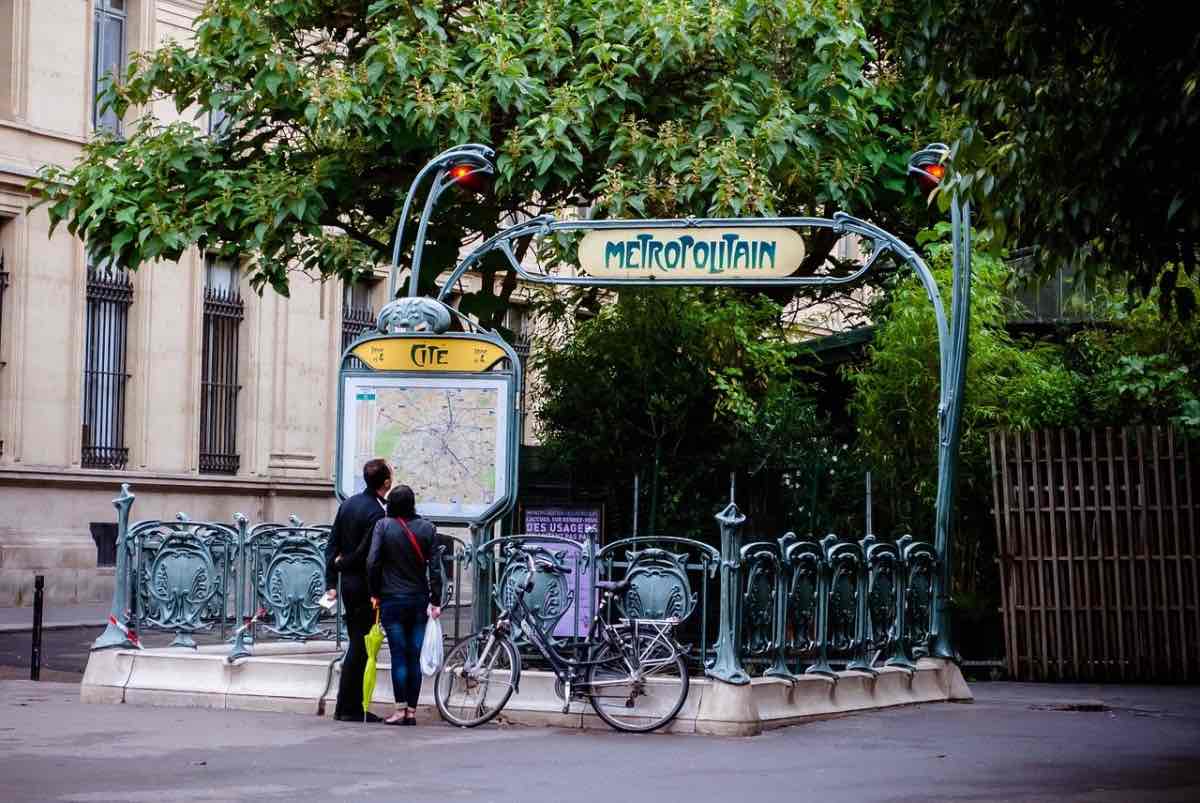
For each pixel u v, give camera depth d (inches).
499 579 523.8
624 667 507.2
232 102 730.2
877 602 589.0
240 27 730.2
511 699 518.9
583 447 683.4
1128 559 710.5
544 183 700.7
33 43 1114.7
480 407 559.5
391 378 566.6
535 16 735.1
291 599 567.5
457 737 487.5
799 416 705.0
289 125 767.1
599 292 769.6
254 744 462.9
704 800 376.5
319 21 755.4
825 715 543.5
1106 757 459.2
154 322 1190.3
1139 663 705.6
